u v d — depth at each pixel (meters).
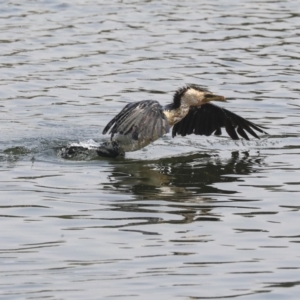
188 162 15.45
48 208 12.80
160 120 14.55
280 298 10.02
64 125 17.70
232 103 19.00
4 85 20.03
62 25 24.61
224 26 24.75
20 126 17.52
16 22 24.78
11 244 11.47
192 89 16.14
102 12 25.94
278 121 17.95
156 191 13.70
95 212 12.67
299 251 11.32
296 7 26.81
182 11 26.22
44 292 10.09
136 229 12.04
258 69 21.33
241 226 12.19
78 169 14.84
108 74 20.94
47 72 20.97
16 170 14.70
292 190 13.75
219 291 10.19
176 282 10.39
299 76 20.81
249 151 16.20
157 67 21.42
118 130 14.48
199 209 12.88
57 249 11.32
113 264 10.87
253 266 10.86
